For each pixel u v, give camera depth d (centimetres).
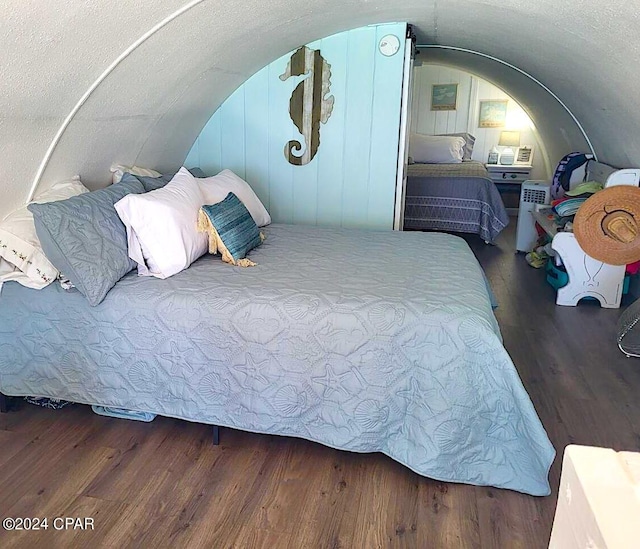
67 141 234
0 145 197
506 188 711
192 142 367
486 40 369
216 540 165
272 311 198
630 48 242
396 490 189
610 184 354
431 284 218
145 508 178
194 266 238
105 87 227
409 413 192
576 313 358
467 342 186
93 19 177
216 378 205
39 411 234
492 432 190
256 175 372
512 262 478
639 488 65
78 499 182
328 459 205
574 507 69
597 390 257
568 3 227
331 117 353
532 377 270
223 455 207
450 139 665
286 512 178
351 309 195
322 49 341
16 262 210
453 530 171
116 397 215
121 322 208
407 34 332
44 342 216
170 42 230
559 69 353
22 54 168
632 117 319
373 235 306
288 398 201
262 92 355
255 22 257
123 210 219
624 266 358
